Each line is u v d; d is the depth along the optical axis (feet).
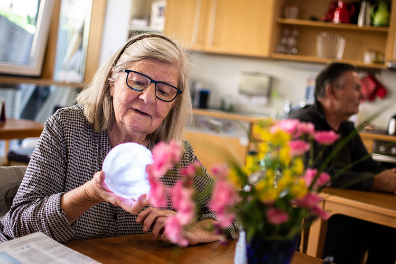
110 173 2.50
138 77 3.33
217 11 13.48
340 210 5.26
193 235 3.16
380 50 12.70
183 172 1.84
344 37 13.07
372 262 6.27
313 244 5.54
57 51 13.55
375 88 12.41
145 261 2.75
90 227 3.36
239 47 13.32
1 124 8.01
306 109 7.26
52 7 11.85
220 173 1.77
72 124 3.52
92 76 4.09
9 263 2.34
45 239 2.76
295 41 13.41
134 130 3.42
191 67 4.06
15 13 10.86
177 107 3.92
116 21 14.69
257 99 14.11
